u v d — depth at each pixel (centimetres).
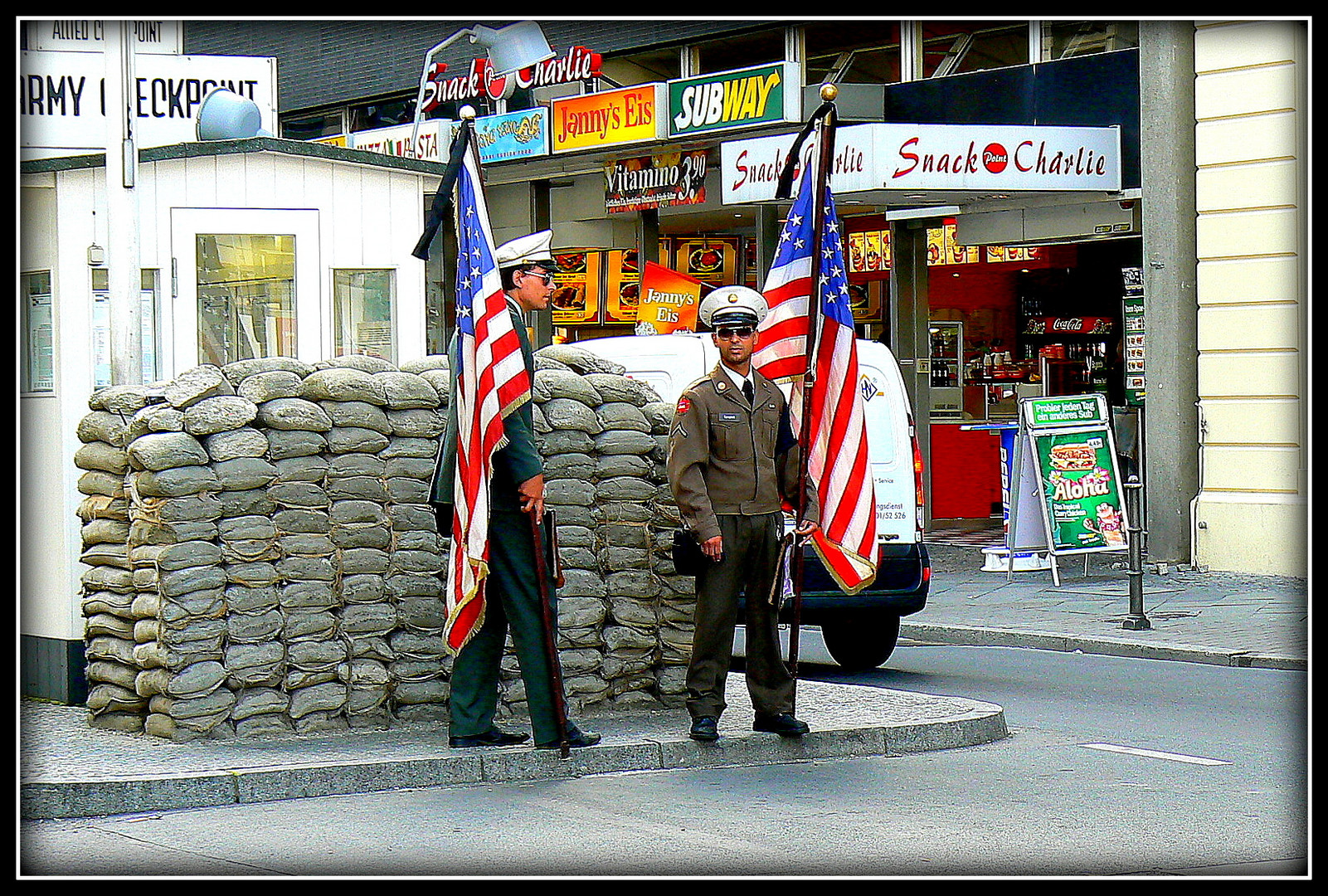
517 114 2280
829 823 739
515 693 930
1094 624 1423
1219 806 777
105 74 1098
